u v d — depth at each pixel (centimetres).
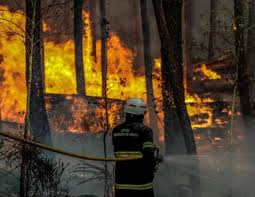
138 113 815
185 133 1338
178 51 1565
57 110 2380
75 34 2525
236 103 2764
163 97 1623
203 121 2691
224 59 2275
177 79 1354
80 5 2467
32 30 1174
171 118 1642
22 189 1045
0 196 1112
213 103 2764
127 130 808
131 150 798
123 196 798
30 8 1517
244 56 2147
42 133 1641
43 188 1059
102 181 1368
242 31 1769
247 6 1941
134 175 796
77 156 718
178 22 1606
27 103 1102
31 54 1152
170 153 1648
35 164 1059
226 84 3020
